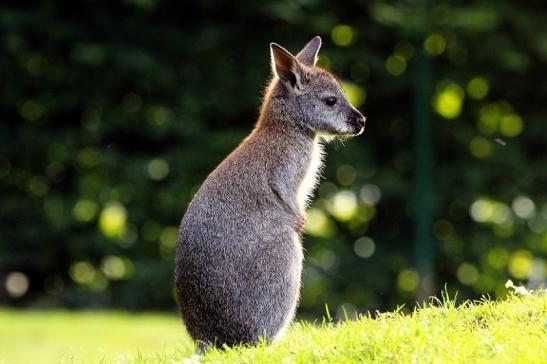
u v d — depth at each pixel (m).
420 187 19.23
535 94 20.44
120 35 19.23
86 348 13.34
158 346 13.55
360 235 20.02
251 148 9.29
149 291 19.11
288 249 8.78
